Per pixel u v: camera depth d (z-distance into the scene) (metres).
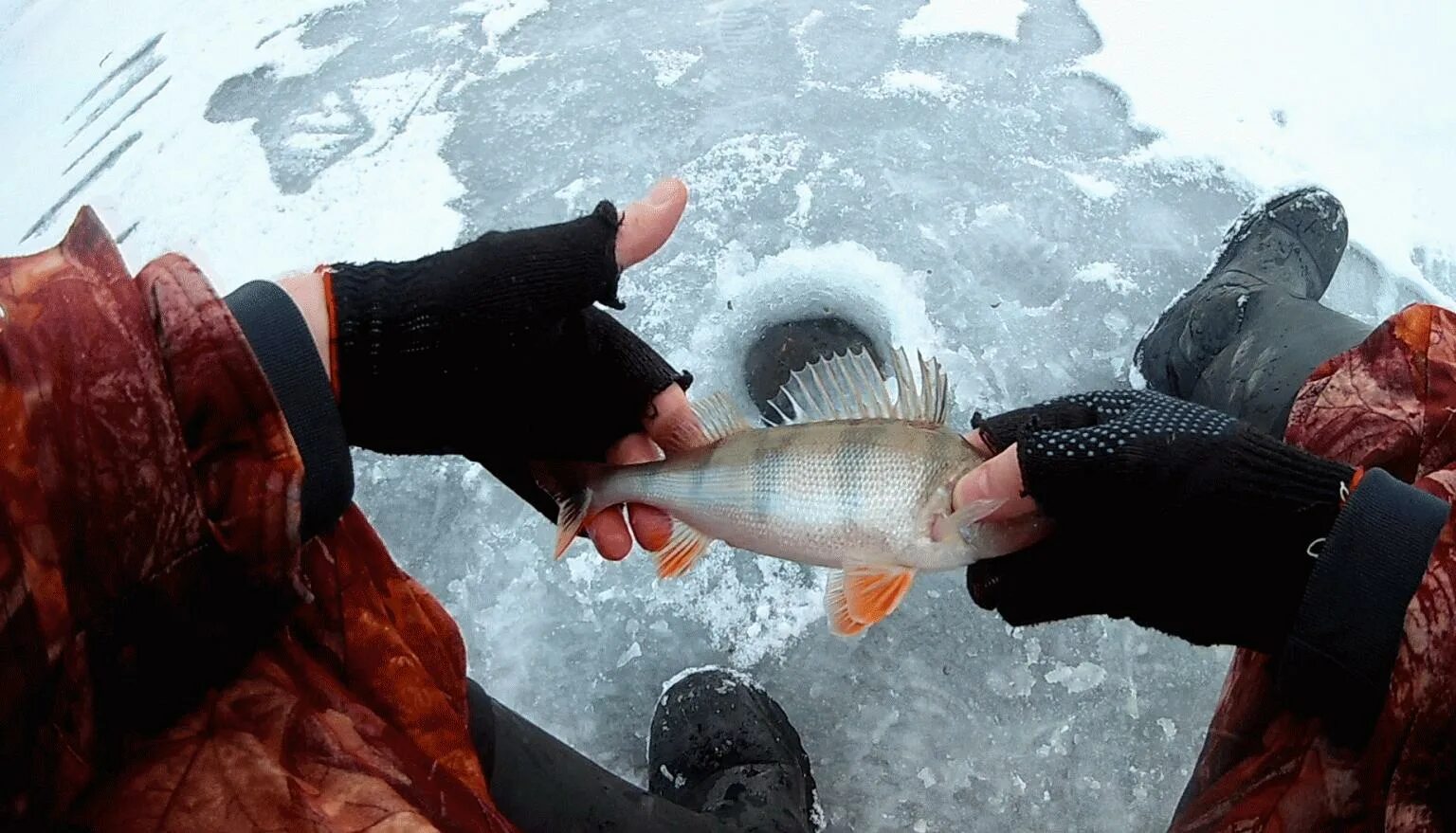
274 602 0.34
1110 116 1.14
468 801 0.39
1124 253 1.06
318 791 0.34
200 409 0.32
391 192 1.12
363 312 0.47
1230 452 0.47
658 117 1.16
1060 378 1.00
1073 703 0.86
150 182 1.14
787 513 0.65
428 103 1.19
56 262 0.31
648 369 0.65
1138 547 0.49
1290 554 0.45
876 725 0.86
